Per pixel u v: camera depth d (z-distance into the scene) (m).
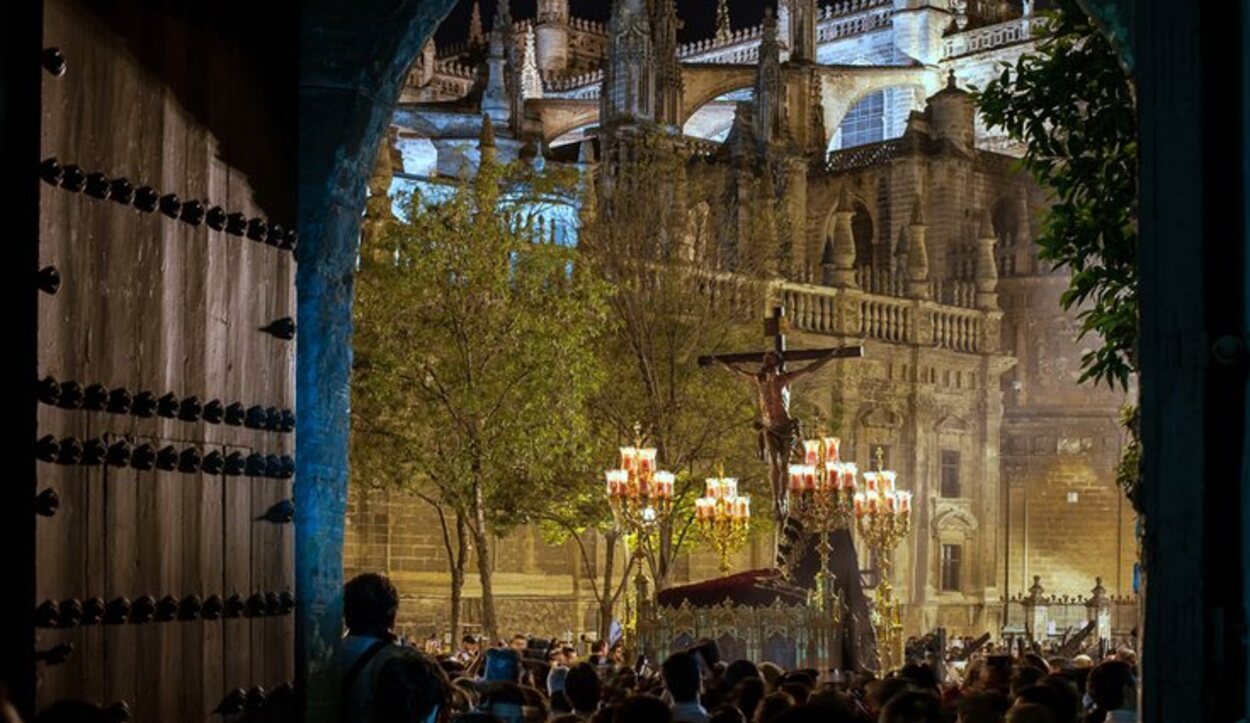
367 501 55.25
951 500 73.38
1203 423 7.95
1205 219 8.02
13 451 7.75
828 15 110.19
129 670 8.53
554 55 123.62
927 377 72.50
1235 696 7.86
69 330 8.08
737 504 35.50
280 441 10.27
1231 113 8.03
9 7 7.82
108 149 8.48
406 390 44.44
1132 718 13.83
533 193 49.09
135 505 8.65
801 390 65.19
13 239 7.80
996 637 74.69
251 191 10.03
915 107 104.12
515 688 13.12
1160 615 7.96
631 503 32.12
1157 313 8.04
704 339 51.59
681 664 13.04
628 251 51.72
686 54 122.62
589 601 61.00
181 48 9.24
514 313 44.31
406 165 85.25
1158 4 8.11
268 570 10.08
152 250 8.91
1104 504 80.06
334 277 10.98
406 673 9.07
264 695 9.93
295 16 10.66
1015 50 101.56
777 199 73.81
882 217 85.50
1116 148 15.88
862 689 17.53
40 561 7.73
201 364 9.39
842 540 32.44
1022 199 85.94
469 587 57.66
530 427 44.00
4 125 7.79
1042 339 81.19
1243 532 7.88
